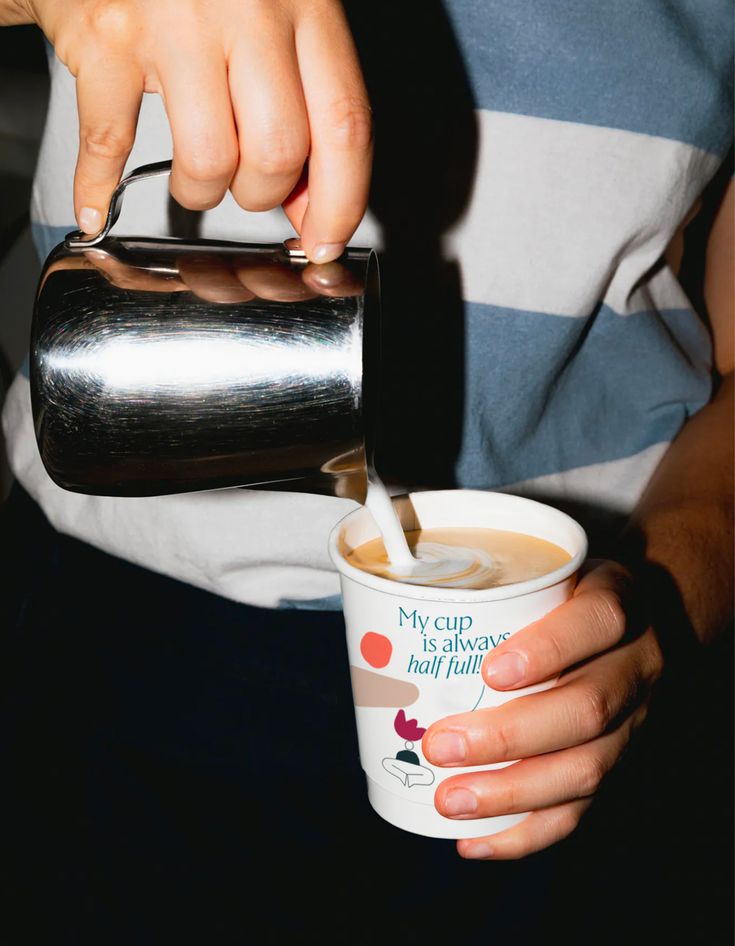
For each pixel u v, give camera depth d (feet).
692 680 3.39
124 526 2.28
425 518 1.98
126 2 1.27
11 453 2.51
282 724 2.24
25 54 4.14
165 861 2.19
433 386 2.18
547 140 2.04
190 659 2.27
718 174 2.61
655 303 2.47
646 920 2.86
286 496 2.15
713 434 2.53
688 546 2.25
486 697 1.61
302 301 1.49
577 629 1.60
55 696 2.37
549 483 2.41
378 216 2.06
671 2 2.09
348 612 1.68
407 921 2.25
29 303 3.59
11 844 2.20
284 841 2.24
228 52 1.27
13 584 2.56
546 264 2.12
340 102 1.30
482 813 1.63
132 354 1.47
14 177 4.21
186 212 2.09
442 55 1.99
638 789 3.01
